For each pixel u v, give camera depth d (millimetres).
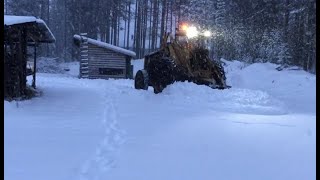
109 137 7074
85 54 31219
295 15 30531
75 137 6996
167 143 6680
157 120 8875
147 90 15562
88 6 49406
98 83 21203
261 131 7789
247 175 5094
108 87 17812
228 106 11398
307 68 28188
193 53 14375
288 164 5566
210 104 11664
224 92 12641
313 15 28359
